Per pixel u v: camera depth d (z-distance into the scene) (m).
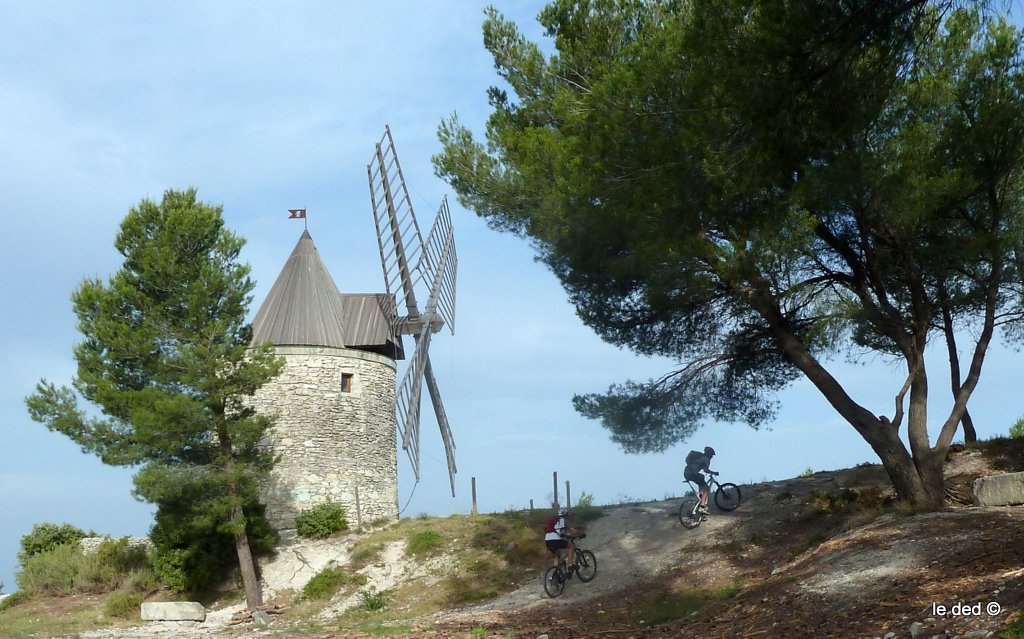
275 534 32.78
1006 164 18.05
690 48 16.67
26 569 32.56
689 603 19.47
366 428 35.47
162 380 29.53
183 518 29.31
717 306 23.25
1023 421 27.59
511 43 24.06
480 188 24.06
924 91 19.17
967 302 21.88
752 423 25.39
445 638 18.28
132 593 29.94
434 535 29.52
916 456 20.44
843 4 13.78
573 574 24.31
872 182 17.39
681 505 26.97
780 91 15.02
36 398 28.64
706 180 17.22
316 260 37.25
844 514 22.41
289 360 34.56
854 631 12.64
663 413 24.59
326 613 26.72
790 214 17.83
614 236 19.53
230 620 27.42
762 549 22.66
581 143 19.14
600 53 21.84
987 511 18.44
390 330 36.56
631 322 24.41
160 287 30.50
